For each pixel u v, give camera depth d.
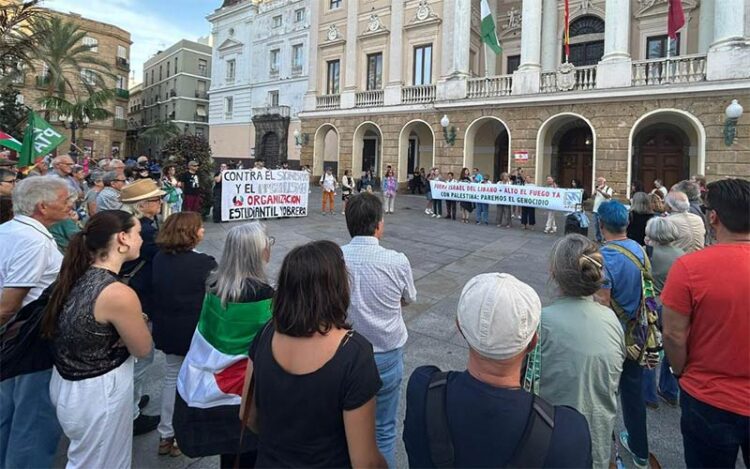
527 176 19.59
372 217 2.89
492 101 20.36
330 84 28.47
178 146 13.49
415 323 5.86
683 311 2.28
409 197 22.52
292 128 31.97
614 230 3.18
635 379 3.03
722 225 2.29
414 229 13.31
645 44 20.34
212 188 13.75
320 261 1.78
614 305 2.97
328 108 27.56
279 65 33.22
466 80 21.55
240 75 36.19
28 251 2.91
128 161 10.38
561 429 1.42
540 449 1.38
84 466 2.37
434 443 1.48
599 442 2.26
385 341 2.76
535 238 12.29
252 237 2.62
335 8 27.98
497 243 11.45
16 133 22.81
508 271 8.66
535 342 1.61
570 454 1.37
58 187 3.12
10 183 4.02
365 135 28.67
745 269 2.15
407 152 24.58
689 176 18.50
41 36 15.33
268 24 33.84
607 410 2.30
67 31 29.94
